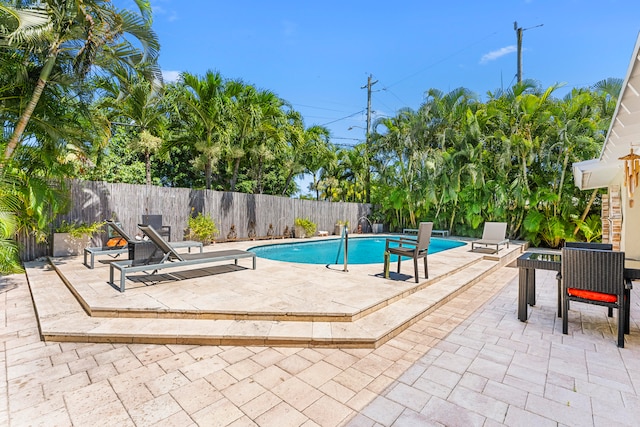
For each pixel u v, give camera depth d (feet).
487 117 42.52
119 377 8.36
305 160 56.34
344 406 7.29
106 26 17.48
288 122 41.91
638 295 17.33
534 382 8.34
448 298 15.99
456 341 11.02
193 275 17.97
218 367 8.99
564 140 35.27
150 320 11.62
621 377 8.59
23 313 13.00
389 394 7.77
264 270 19.63
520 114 39.73
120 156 47.60
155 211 30.55
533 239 38.73
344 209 51.21
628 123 13.91
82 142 20.98
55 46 16.70
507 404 7.39
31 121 18.16
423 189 45.85
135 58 19.31
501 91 46.14
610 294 10.78
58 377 8.30
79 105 19.71
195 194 33.71
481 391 7.93
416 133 46.91
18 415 6.77
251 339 10.46
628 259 11.83
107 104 29.68
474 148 42.19
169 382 8.17
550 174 38.19
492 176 42.60
